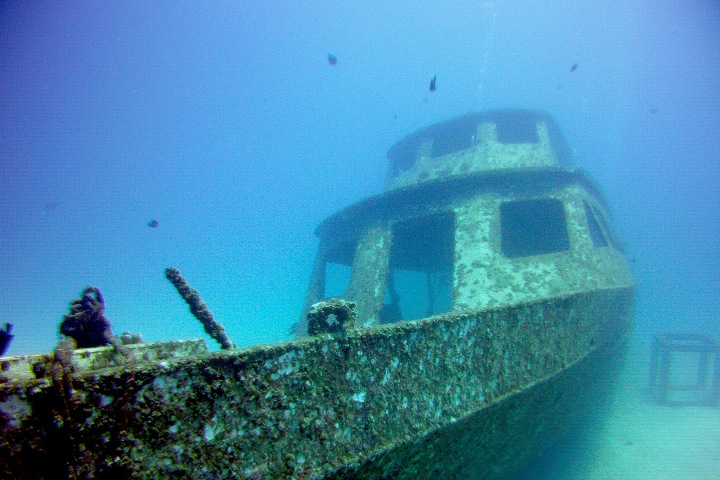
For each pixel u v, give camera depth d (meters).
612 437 7.98
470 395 2.60
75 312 2.60
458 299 5.79
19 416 1.19
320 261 9.62
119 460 1.29
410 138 11.38
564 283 5.55
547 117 10.54
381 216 7.77
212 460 1.47
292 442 1.68
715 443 7.58
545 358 3.49
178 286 2.50
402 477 2.39
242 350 1.64
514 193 6.83
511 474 5.32
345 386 1.94
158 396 1.40
